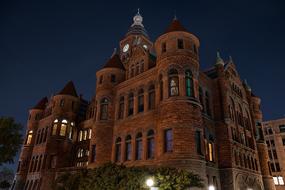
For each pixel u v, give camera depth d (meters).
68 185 23.72
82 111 45.22
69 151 40.25
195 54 26.27
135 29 57.53
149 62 30.12
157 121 24.53
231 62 36.12
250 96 39.09
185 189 18.03
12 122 33.06
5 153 31.41
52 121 40.94
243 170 28.47
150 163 23.38
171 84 24.42
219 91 31.02
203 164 21.27
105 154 28.36
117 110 30.67
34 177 38.78
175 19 29.00
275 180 62.84
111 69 33.59
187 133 21.50
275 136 66.81
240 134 32.06
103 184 20.14
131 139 26.91
